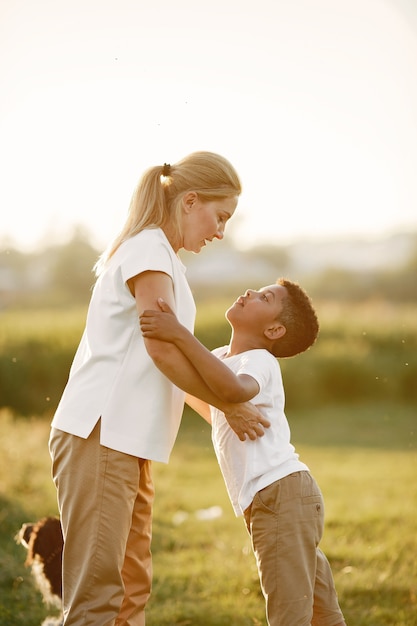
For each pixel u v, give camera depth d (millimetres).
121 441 3213
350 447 12641
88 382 3285
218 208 3436
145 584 3561
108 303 3311
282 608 3266
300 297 3695
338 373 18062
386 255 58906
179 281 3328
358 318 22312
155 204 3404
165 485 9336
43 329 17703
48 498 7523
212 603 4980
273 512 3305
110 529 3195
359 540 6539
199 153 3488
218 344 17484
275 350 3701
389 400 18344
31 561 4141
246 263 56125
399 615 4707
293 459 3426
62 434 3297
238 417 3273
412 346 20531
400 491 8906
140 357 3271
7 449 9320
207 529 7051
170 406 3342
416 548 6125
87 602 3168
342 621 3498
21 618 4582
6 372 15422
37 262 45938
